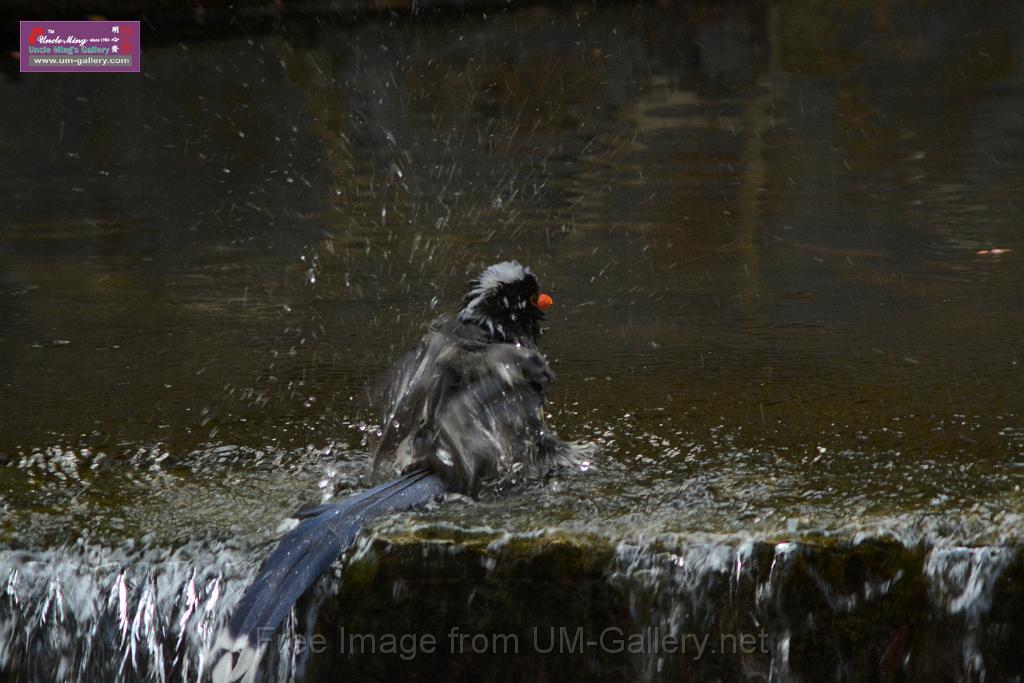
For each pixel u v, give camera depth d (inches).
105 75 1270.9
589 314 495.8
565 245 629.6
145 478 312.8
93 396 389.4
